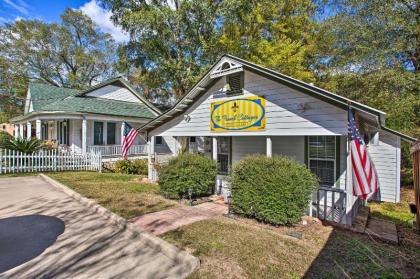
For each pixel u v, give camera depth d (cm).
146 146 1839
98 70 3678
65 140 1698
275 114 679
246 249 400
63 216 564
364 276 338
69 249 401
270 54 1686
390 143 859
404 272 357
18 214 575
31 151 1203
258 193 537
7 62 2942
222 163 1053
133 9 1759
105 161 1474
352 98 1279
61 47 3334
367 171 490
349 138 534
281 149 860
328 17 1497
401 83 1079
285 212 512
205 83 853
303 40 1892
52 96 1958
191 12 1758
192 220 544
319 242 450
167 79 1981
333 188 711
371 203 844
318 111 595
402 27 1120
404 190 1012
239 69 747
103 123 1769
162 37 1812
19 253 384
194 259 355
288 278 323
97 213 592
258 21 1839
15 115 3269
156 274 329
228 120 800
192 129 930
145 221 524
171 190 738
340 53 1370
